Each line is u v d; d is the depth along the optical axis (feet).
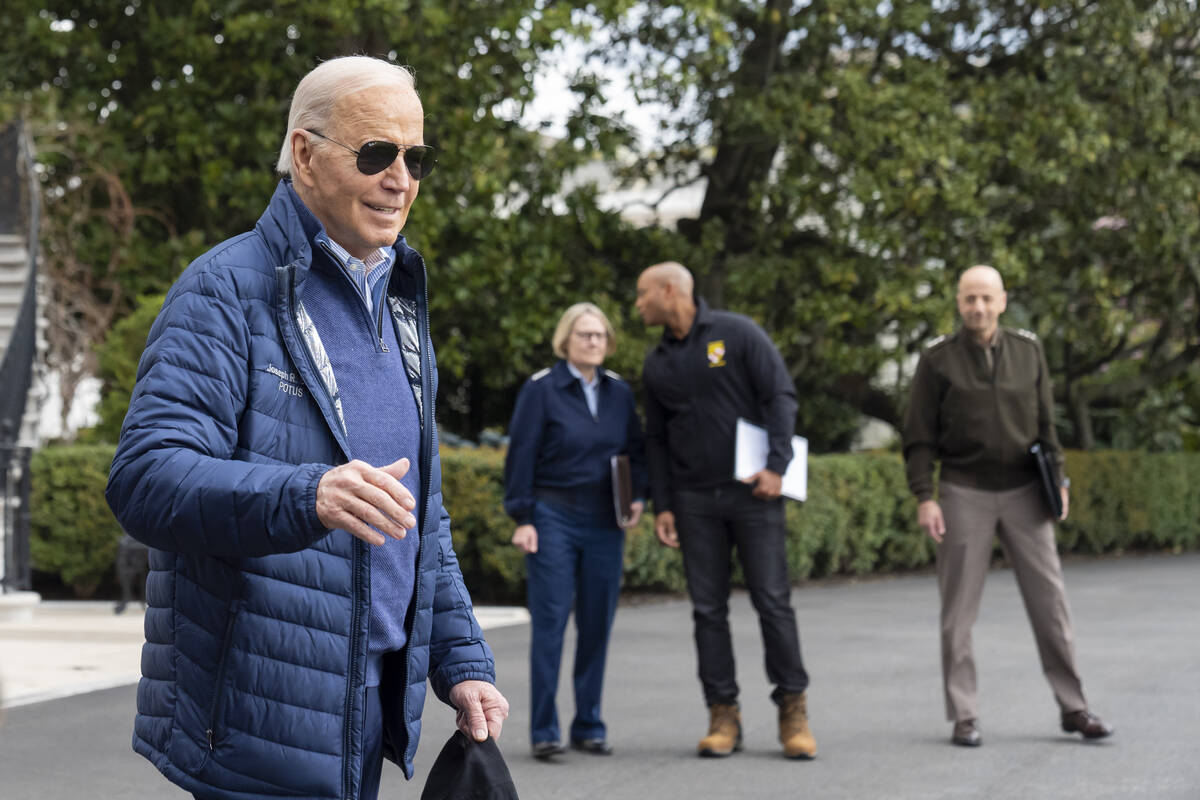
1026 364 23.12
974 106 54.03
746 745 22.56
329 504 7.43
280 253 8.57
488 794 9.29
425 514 9.00
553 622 21.84
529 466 22.25
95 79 52.19
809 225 59.11
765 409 22.25
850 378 64.49
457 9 47.44
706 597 22.22
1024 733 23.17
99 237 51.26
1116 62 57.47
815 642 34.53
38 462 40.81
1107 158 57.93
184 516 7.61
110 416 43.45
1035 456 22.90
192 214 55.31
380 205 8.73
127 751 21.88
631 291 55.06
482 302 50.80
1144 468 68.44
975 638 35.09
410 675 8.91
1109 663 30.60
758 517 22.12
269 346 8.35
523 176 51.44
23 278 48.67
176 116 49.24
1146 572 56.59
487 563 41.11
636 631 36.42
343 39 47.32
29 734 23.07
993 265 53.83
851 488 52.65
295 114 8.80
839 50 57.36
